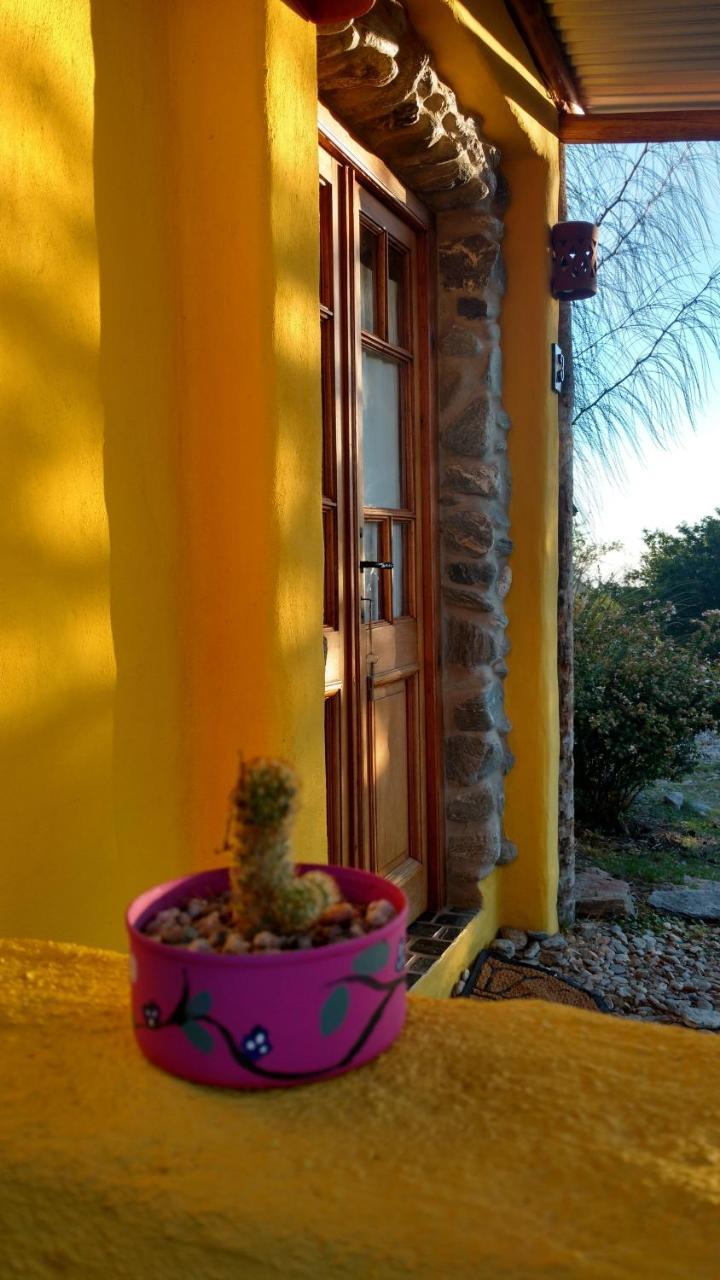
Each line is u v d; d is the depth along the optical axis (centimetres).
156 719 217
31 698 183
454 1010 115
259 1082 96
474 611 385
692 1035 110
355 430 316
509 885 413
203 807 229
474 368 380
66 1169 85
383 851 348
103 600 201
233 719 225
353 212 312
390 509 352
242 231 217
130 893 209
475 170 349
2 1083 97
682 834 575
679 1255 75
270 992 95
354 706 317
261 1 211
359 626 319
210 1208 80
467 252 378
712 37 361
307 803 231
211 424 223
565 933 426
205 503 225
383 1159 86
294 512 226
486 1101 95
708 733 862
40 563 185
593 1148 88
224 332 220
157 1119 91
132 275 208
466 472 381
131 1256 81
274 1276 77
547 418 399
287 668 224
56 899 188
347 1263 76
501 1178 84
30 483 182
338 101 288
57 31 187
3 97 176
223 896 116
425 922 368
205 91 217
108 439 202
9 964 129
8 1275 84
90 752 197
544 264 391
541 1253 75
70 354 192
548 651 411
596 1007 348
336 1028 97
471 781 387
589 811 575
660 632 621
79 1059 102
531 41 357
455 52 318
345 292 309
